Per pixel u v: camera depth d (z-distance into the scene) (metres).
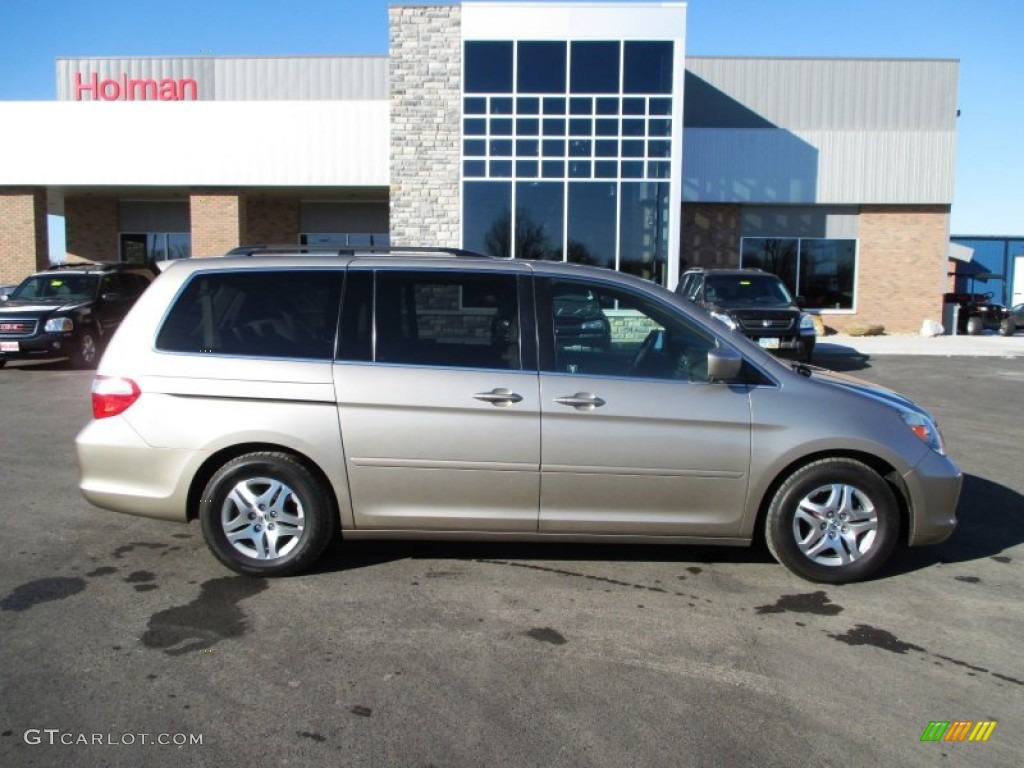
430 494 4.57
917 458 4.63
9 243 21.88
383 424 4.52
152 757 2.96
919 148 23.38
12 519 5.71
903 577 4.82
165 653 3.74
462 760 2.96
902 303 23.89
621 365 4.65
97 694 3.38
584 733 3.14
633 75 18.22
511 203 18.53
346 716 3.24
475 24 18.27
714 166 23.23
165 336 4.69
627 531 4.62
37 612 4.17
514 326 4.64
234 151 21.28
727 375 4.46
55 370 14.51
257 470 4.58
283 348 4.63
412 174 18.58
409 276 4.71
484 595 4.46
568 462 4.53
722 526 4.62
